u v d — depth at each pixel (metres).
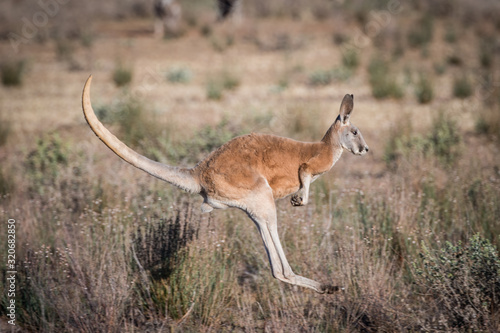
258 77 83.38
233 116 55.06
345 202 30.02
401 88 67.56
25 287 22.62
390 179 33.56
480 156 39.34
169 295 21.61
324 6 143.12
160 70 88.88
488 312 19.62
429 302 21.27
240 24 130.00
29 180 36.44
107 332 20.22
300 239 25.39
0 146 49.22
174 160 37.50
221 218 26.97
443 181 32.09
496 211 26.83
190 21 132.75
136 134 45.56
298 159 20.97
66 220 28.38
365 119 57.47
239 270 25.06
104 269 22.20
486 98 61.19
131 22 144.38
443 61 91.56
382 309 20.31
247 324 20.20
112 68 91.38
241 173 20.42
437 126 44.41
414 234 24.44
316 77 78.00
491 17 129.88
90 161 36.56
